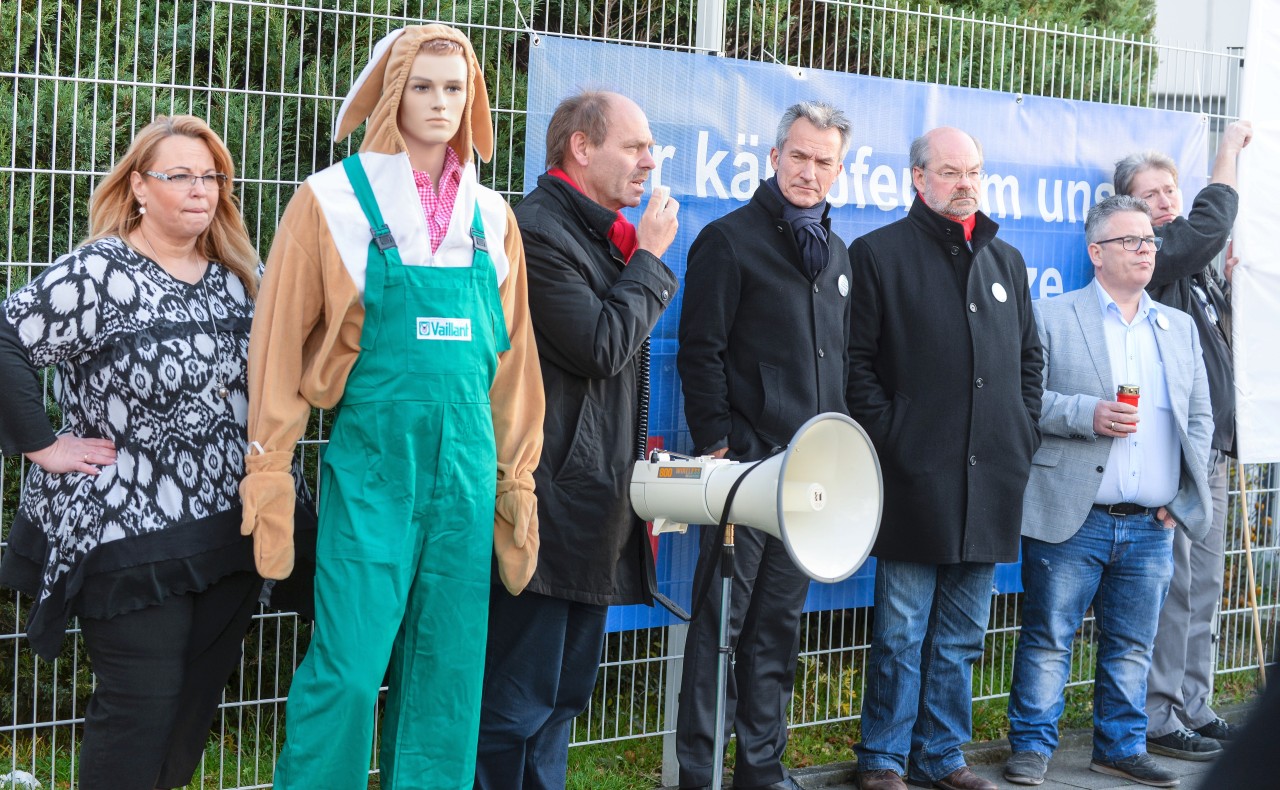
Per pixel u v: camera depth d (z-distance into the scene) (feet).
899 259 14.65
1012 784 15.83
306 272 10.22
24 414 10.14
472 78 10.62
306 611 11.55
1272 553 20.67
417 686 10.59
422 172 10.56
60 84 14.08
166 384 10.41
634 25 15.21
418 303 10.23
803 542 11.09
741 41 16.94
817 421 10.85
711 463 11.69
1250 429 18.03
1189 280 17.43
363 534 10.10
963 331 14.61
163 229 10.71
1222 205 17.43
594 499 11.74
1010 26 17.69
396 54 10.37
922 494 14.43
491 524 10.66
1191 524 15.92
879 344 14.71
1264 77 18.15
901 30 17.85
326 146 14.90
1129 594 16.10
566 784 14.99
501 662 11.90
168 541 10.36
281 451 10.14
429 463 10.28
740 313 13.62
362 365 10.25
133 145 10.72
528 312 11.23
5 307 10.21
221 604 10.85
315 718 10.03
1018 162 17.35
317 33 14.74
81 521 10.30
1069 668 16.17
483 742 11.92
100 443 10.41
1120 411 15.30
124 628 10.33
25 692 14.94
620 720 16.94
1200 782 4.41
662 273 11.92
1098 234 16.19
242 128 14.39
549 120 14.39
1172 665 17.24
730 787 14.93
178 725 11.09
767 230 13.71
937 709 15.35
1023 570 16.22
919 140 15.02
